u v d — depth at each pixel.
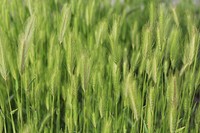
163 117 1.10
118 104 1.19
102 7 1.52
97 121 1.10
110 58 1.15
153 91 1.00
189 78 1.10
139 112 1.02
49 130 1.13
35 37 1.18
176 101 0.97
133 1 1.60
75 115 1.05
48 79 1.14
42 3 1.32
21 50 1.00
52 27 1.40
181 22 1.49
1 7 1.27
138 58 1.11
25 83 1.06
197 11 1.60
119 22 1.25
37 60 1.18
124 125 1.06
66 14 1.09
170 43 1.12
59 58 1.09
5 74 1.03
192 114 1.22
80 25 1.39
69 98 1.04
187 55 1.08
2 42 1.01
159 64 1.10
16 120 1.23
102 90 1.06
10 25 1.33
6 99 1.21
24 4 1.38
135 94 1.00
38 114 1.12
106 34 1.26
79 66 1.05
